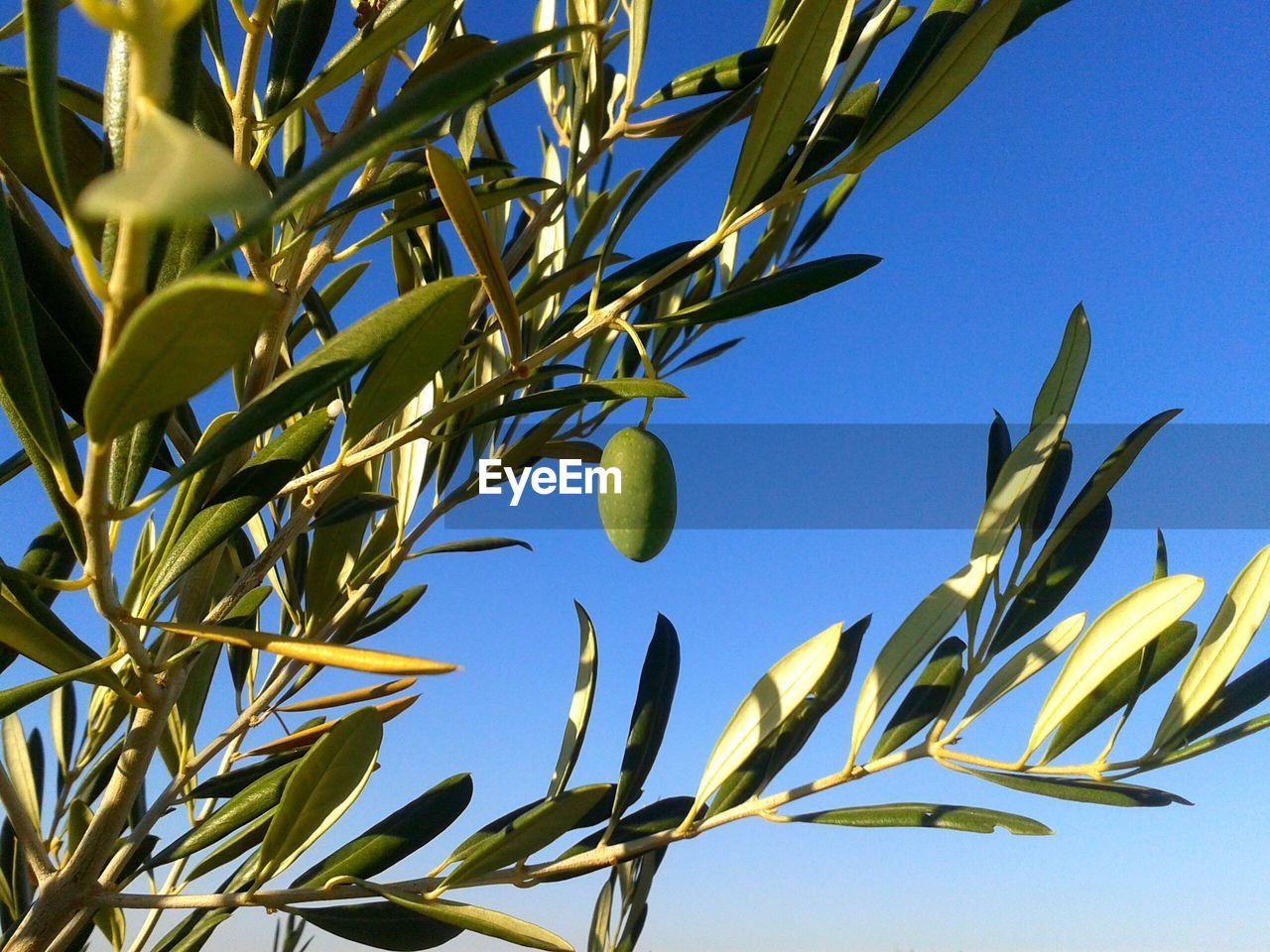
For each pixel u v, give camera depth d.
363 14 0.20
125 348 0.10
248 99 0.18
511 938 0.22
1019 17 0.21
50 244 0.20
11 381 0.14
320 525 0.26
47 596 0.26
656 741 0.27
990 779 0.23
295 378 0.14
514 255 0.27
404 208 0.25
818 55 0.19
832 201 0.30
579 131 0.28
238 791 0.26
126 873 0.26
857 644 0.28
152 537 0.30
